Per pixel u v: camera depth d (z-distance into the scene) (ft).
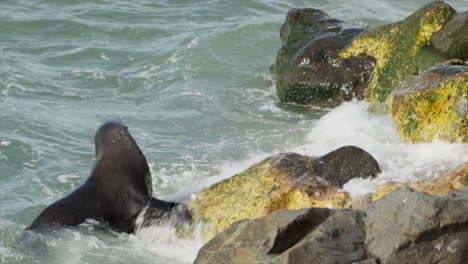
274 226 60.34
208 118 110.01
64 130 104.73
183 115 111.34
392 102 91.97
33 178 91.35
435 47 106.42
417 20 109.40
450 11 108.58
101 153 84.38
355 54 112.68
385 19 153.89
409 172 81.87
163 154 97.45
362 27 120.67
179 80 125.70
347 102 111.14
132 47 140.36
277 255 58.70
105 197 80.23
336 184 77.66
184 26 150.71
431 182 74.43
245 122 108.17
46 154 97.35
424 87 89.86
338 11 159.94
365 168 79.41
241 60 133.80
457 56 103.81
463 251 56.54
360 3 165.27
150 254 73.67
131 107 115.44
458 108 86.89
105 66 131.95
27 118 106.83
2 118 106.32
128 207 80.12
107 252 73.77
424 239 56.59
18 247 74.18
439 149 87.20
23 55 133.90
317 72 113.39
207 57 133.49
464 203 57.72
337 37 118.01
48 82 122.31
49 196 87.25
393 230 57.52
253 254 59.16
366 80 111.34
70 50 137.59
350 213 60.03
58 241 75.25
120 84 124.36
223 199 76.59
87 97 118.52
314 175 77.82
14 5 157.28
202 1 165.27
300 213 60.75
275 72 123.65
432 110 89.40
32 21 148.36
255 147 99.55
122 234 78.02
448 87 88.33
